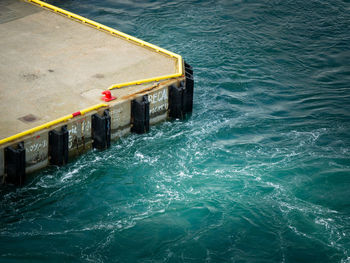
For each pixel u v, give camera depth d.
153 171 35.03
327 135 38.97
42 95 36.44
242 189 33.44
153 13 54.78
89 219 31.08
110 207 32.03
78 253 28.61
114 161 35.75
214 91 43.91
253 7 56.53
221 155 36.59
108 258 28.42
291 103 42.97
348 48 50.84
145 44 43.66
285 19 54.91
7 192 32.53
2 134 32.28
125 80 38.69
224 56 48.38
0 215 31.02
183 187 33.66
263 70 47.03
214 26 52.94
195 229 30.38
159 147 37.22
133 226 30.52
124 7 56.06
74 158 35.56
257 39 51.31
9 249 28.61
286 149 37.34
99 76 39.06
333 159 36.25
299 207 32.09
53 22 47.00
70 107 35.31
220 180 34.22
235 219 31.08
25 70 39.44
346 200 32.66
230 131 39.25
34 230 30.05
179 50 48.78
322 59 49.06
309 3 57.88
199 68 46.53
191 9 55.72
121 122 36.94
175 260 28.39
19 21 46.78
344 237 29.98
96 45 43.50
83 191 33.19
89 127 35.22
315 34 52.81
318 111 41.88
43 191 32.94
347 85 45.53
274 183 33.94
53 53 41.97
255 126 39.91
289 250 29.17
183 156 36.47
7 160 31.89
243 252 29.00
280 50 49.94
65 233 29.92
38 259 28.09
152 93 37.59
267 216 31.34
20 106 35.09
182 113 40.06
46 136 33.12
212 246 29.31
